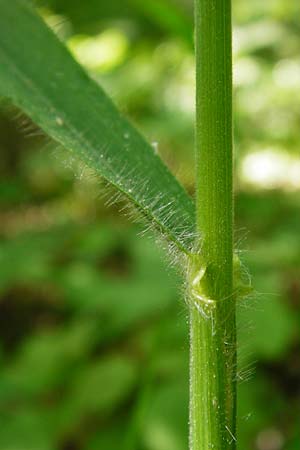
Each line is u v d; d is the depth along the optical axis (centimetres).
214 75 8
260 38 43
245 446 20
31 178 48
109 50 44
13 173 49
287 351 27
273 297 24
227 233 9
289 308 26
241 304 10
